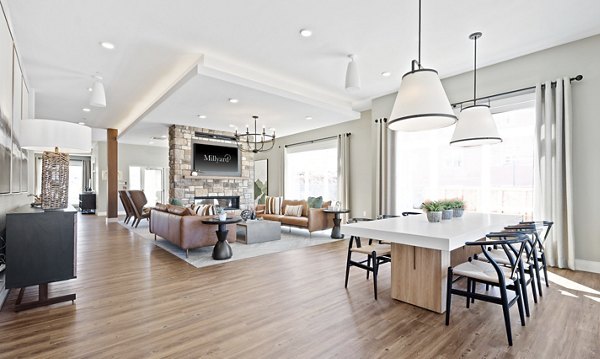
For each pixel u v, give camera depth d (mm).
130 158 11102
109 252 4742
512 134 4445
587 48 3682
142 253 4680
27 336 2109
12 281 2447
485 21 3365
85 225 7812
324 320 2387
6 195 2969
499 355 1897
